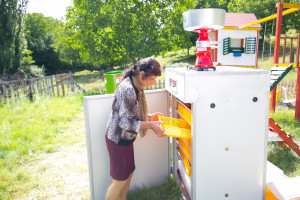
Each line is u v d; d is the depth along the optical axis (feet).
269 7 98.94
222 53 32.99
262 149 6.42
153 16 40.27
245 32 32.48
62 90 37.55
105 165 7.60
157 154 8.72
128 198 7.99
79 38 45.32
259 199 6.71
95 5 39.60
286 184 7.26
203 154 6.14
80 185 9.56
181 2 40.96
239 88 5.97
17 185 9.58
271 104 19.54
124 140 6.19
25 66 72.69
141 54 37.96
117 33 40.50
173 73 6.77
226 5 116.37
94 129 7.24
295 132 14.25
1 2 52.85
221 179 6.39
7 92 32.14
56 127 17.70
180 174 8.93
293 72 45.09
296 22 99.96
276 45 18.88
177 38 42.16
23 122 19.34
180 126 7.05
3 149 13.33
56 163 11.84
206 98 5.85
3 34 53.78
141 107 6.53
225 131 6.12
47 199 8.61
